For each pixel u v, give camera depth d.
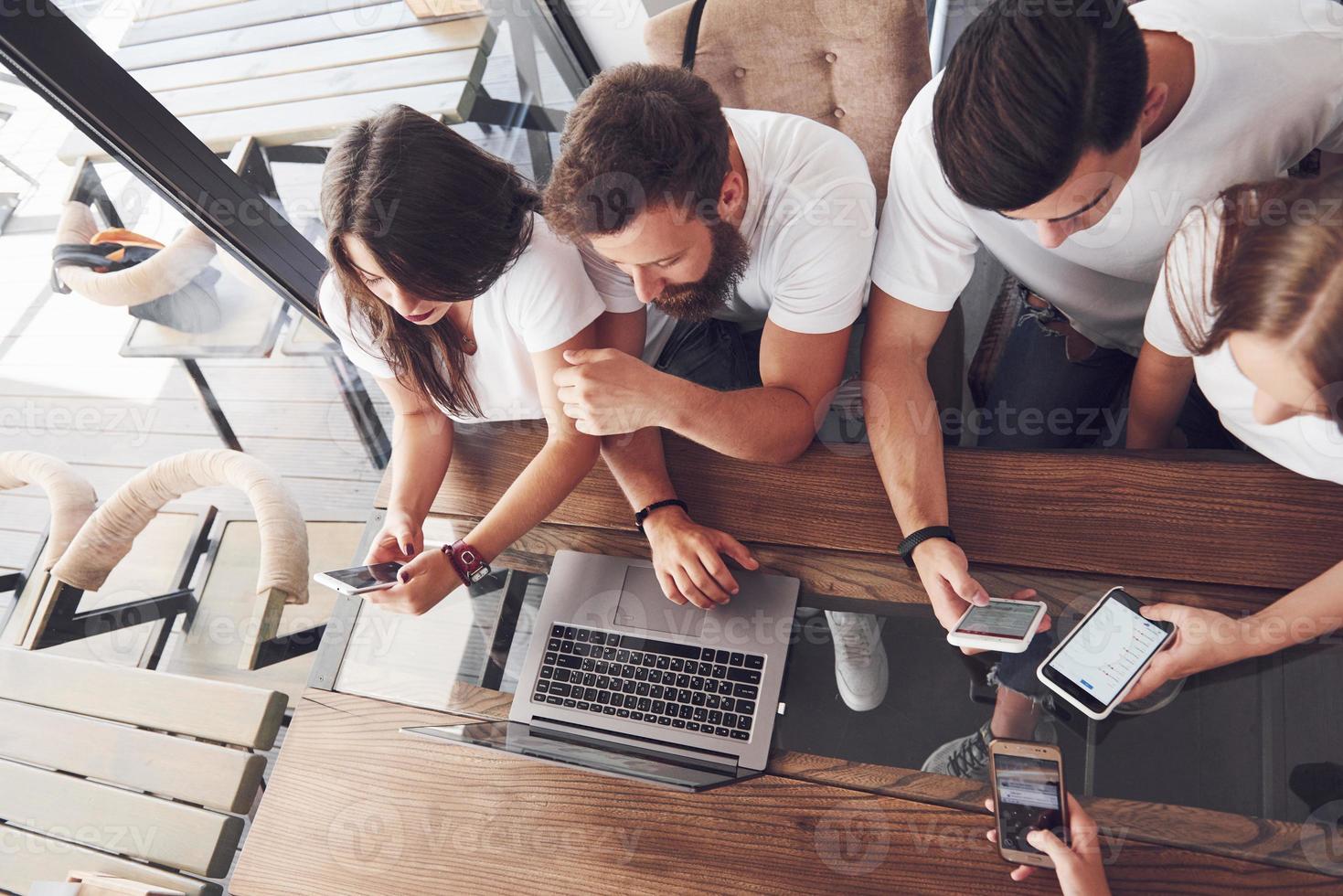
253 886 1.02
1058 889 0.83
